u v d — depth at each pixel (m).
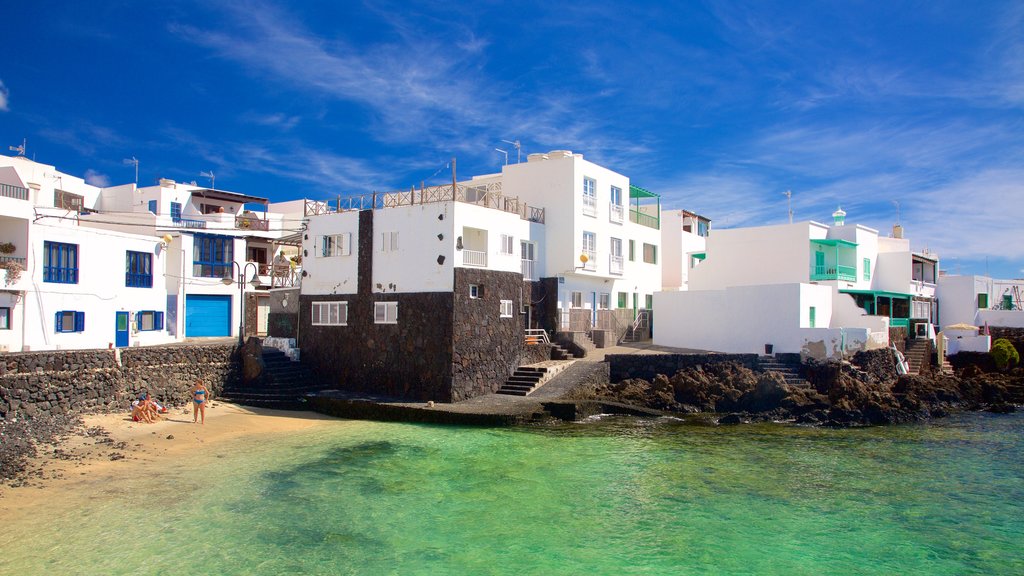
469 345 31.31
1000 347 46.19
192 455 22.67
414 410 28.61
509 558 14.82
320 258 35.41
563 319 39.66
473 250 32.78
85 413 25.98
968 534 16.61
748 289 38.66
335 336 34.31
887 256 51.94
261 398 31.62
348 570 14.09
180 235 41.78
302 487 19.38
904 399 32.03
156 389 29.06
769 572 14.36
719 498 18.98
